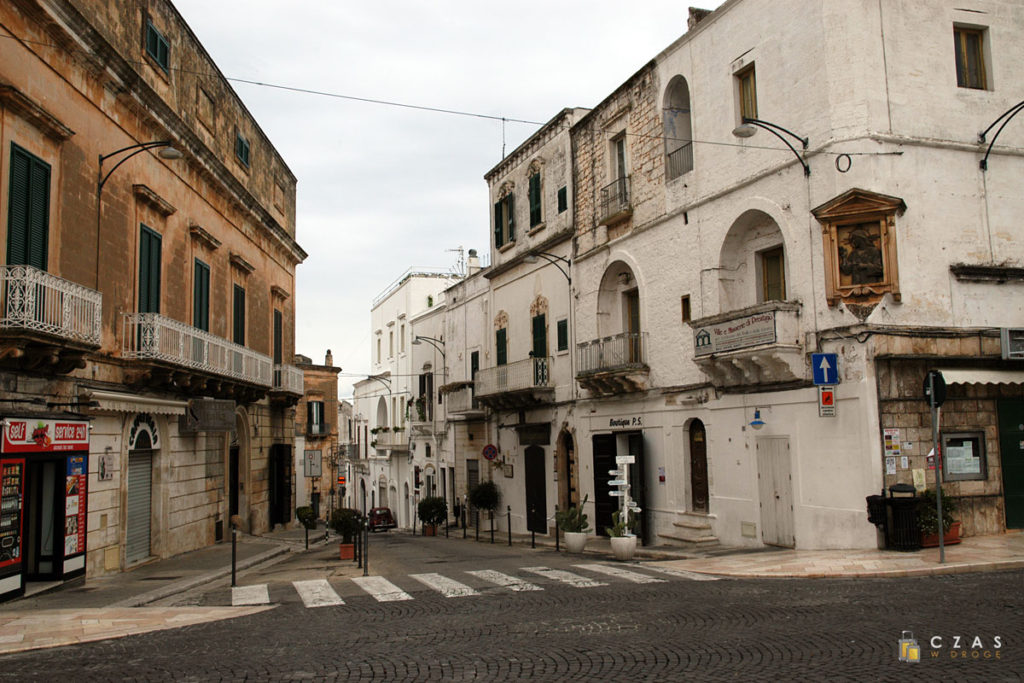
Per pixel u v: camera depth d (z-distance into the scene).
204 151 20.77
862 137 15.09
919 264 15.07
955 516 14.81
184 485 20.09
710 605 10.11
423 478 40.72
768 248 17.69
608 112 23.61
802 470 15.86
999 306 15.63
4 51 12.30
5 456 11.77
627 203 22.25
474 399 31.47
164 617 10.55
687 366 19.70
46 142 13.55
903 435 14.61
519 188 29.98
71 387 14.16
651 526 21.14
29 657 8.32
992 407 15.47
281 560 19.88
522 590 11.83
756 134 17.42
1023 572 11.70
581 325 25.00
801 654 7.45
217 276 23.05
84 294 13.47
